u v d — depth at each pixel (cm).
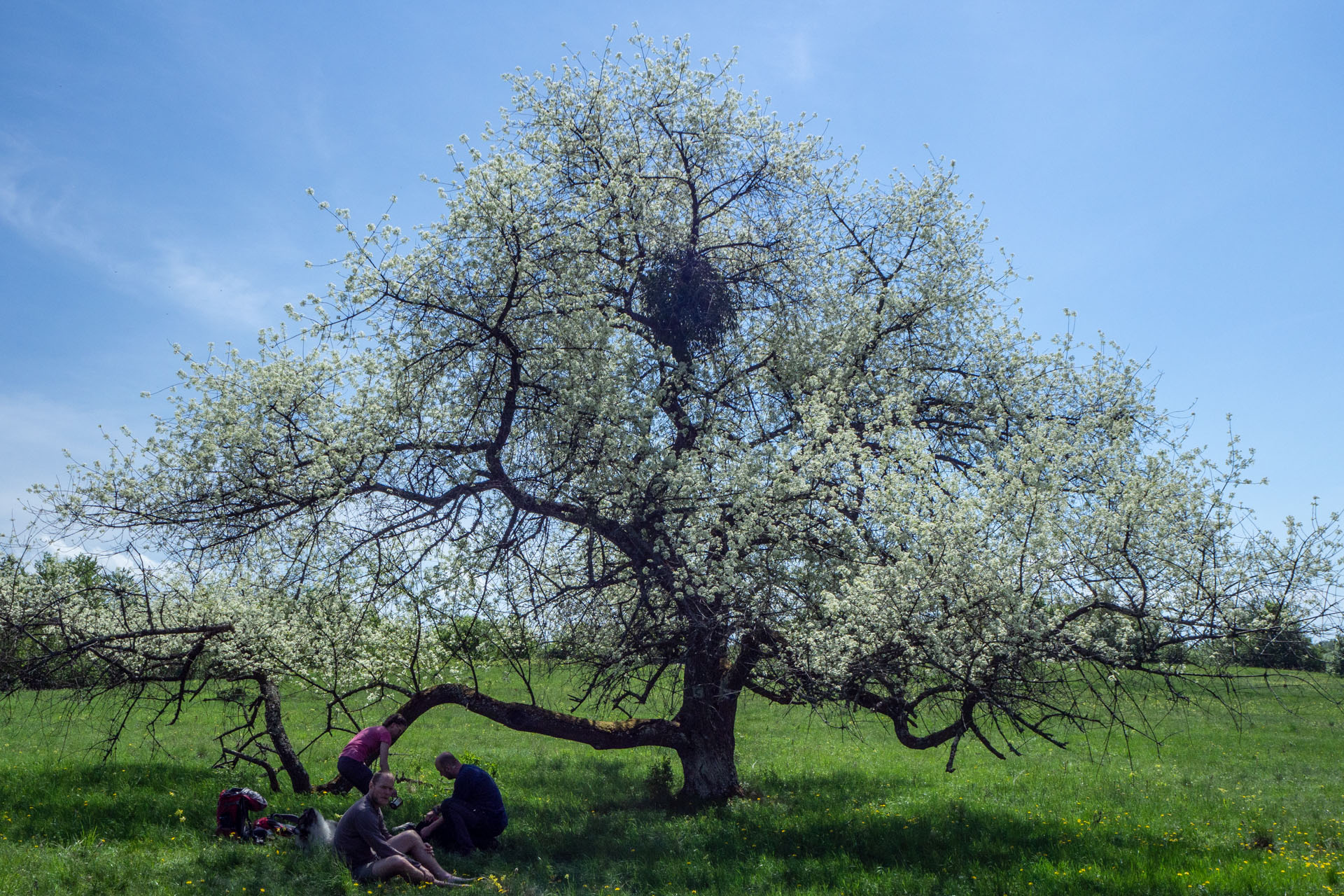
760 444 1194
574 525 1116
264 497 1057
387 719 1109
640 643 1073
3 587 1084
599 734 1160
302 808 1075
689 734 1220
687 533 1013
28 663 1065
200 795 1138
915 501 966
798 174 1347
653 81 1324
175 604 1289
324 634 1242
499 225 1015
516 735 2061
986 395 1281
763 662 1098
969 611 891
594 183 1170
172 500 1089
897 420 1216
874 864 863
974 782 1471
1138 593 932
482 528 1078
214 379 1127
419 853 773
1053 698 954
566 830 996
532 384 1059
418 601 1082
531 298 1074
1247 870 813
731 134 1334
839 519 1025
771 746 1961
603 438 1050
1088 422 1162
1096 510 959
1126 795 1339
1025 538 905
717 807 1150
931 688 951
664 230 1282
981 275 1361
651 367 1180
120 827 934
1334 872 820
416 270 1053
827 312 1277
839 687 938
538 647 1098
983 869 822
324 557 1088
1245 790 1407
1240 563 916
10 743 1645
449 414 1103
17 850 809
